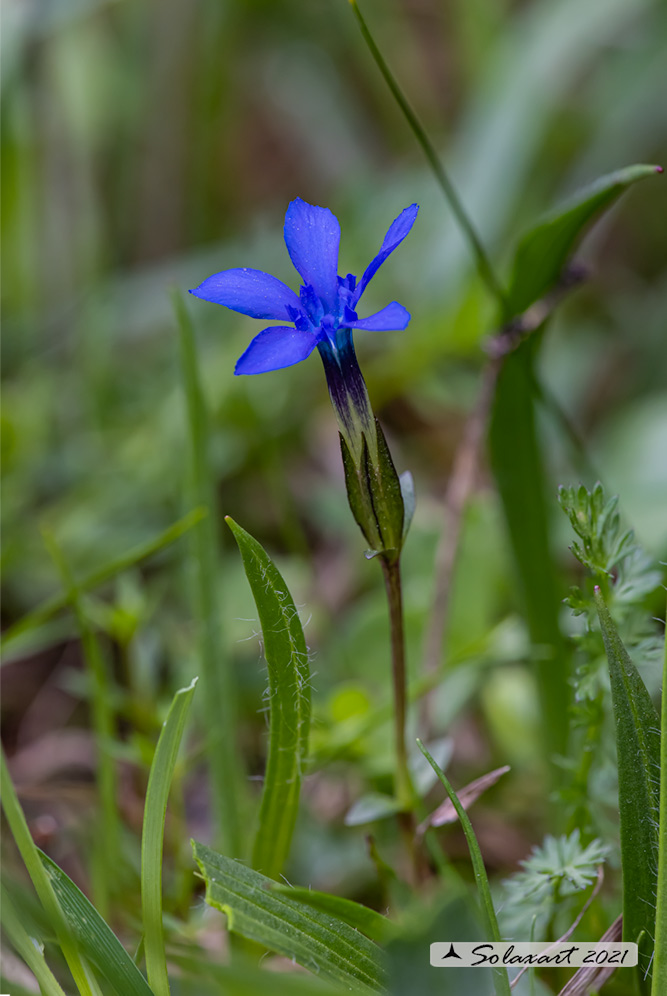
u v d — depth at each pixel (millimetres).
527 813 358
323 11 694
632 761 281
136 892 323
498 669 374
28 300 557
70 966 281
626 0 553
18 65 507
